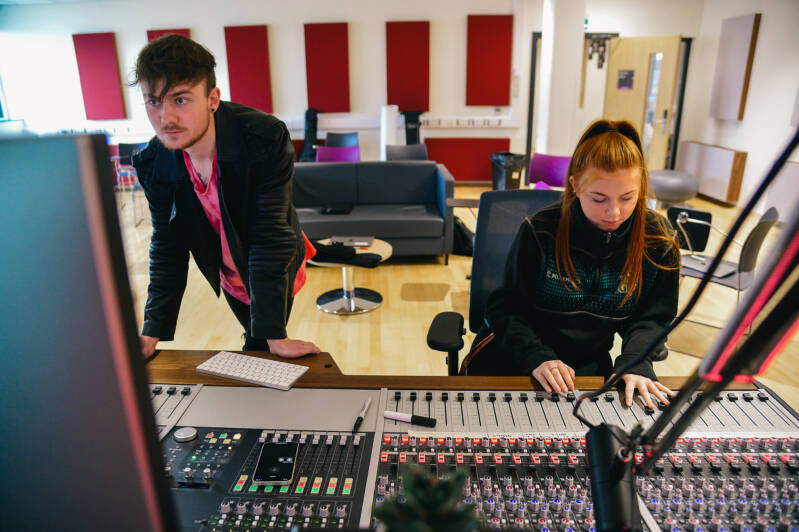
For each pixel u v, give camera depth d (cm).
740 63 677
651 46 784
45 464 37
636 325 135
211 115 116
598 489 68
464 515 35
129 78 104
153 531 39
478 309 187
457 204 388
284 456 93
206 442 98
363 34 845
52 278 33
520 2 820
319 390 115
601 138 114
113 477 38
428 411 106
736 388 113
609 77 816
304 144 885
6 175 31
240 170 123
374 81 867
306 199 511
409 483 37
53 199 32
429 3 831
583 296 138
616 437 73
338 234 464
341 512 81
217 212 138
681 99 834
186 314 375
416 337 339
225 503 84
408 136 861
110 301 33
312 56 842
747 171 671
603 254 131
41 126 879
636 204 125
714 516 78
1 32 845
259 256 129
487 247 184
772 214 227
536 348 128
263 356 130
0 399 36
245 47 836
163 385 117
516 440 97
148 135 884
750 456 91
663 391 112
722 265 329
